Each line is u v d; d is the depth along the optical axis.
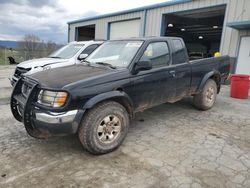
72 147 3.60
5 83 9.71
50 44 29.78
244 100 7.03
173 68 4.46
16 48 31.03
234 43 10.72
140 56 3.89
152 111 5.59
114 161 3.18
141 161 3.18
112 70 3.61
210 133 4.22
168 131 4.30
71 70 3.75
